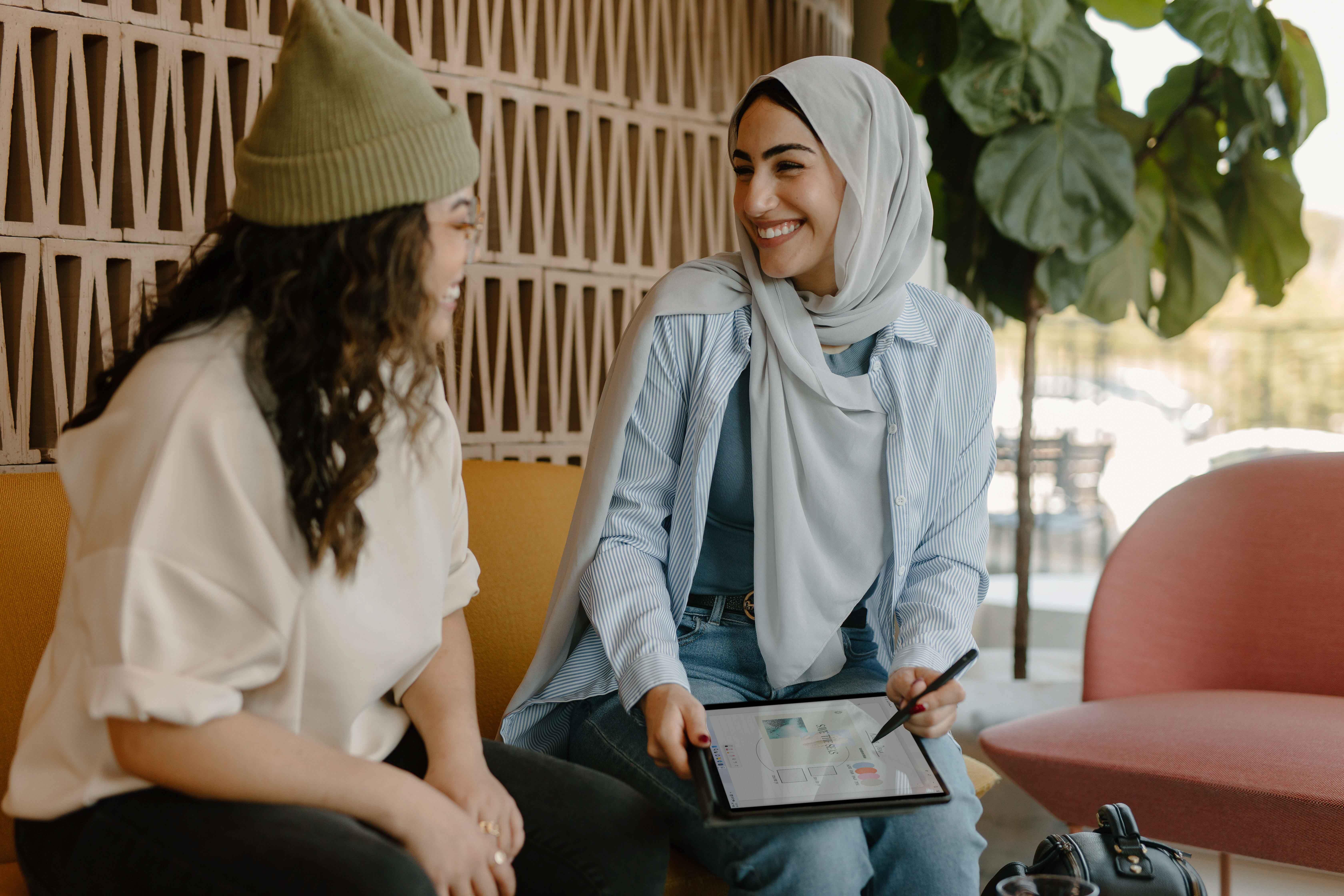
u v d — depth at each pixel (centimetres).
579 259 232
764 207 139
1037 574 492
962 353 151
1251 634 197
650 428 145
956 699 127
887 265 146
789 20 277
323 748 100
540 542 189
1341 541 195
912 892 126
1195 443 505
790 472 140
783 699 129
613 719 138
